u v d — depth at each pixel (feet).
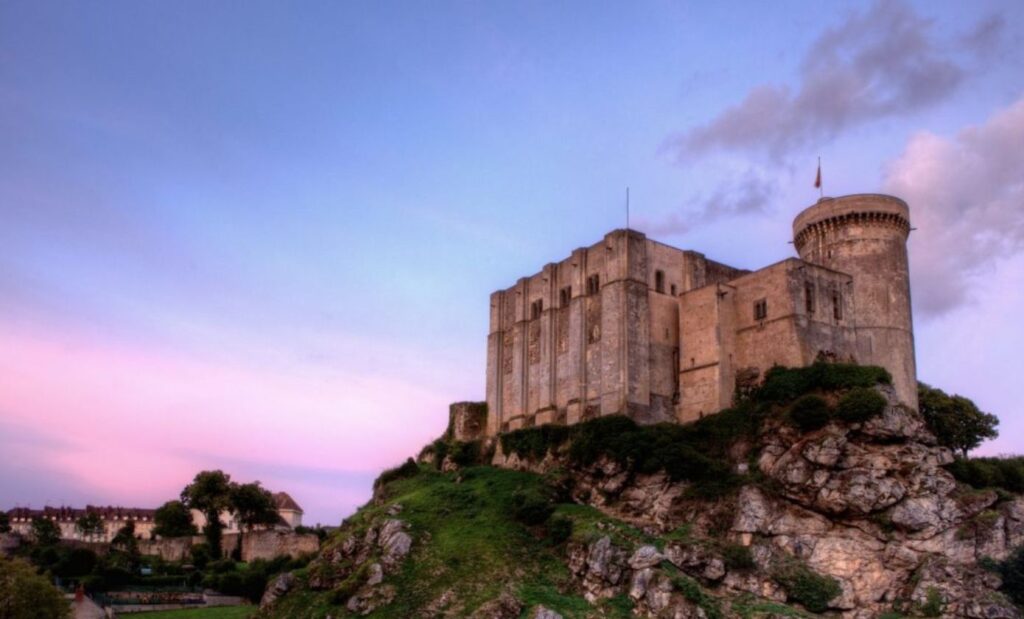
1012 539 253.03
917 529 252.21
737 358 309.83
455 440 393.09
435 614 245.65
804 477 263.90
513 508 293.84
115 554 453.99
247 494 488.44
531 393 368.48
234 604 374.22
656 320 328.29
